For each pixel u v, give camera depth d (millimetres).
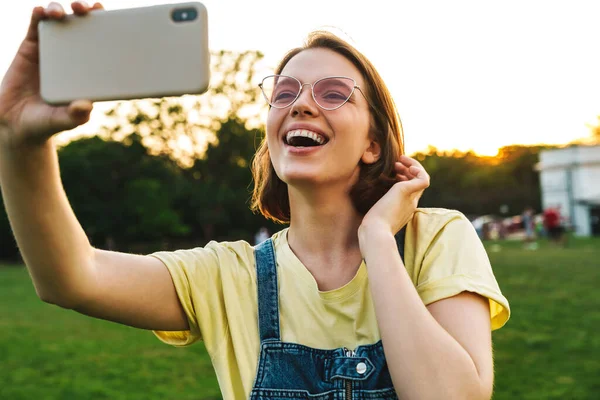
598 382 5566
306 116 1528
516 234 41750
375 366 1405
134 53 1097
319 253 1601
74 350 7902
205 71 1083
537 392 5320
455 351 1270
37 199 1244
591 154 45188
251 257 1641
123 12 1105
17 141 1166
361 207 1605
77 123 1123
